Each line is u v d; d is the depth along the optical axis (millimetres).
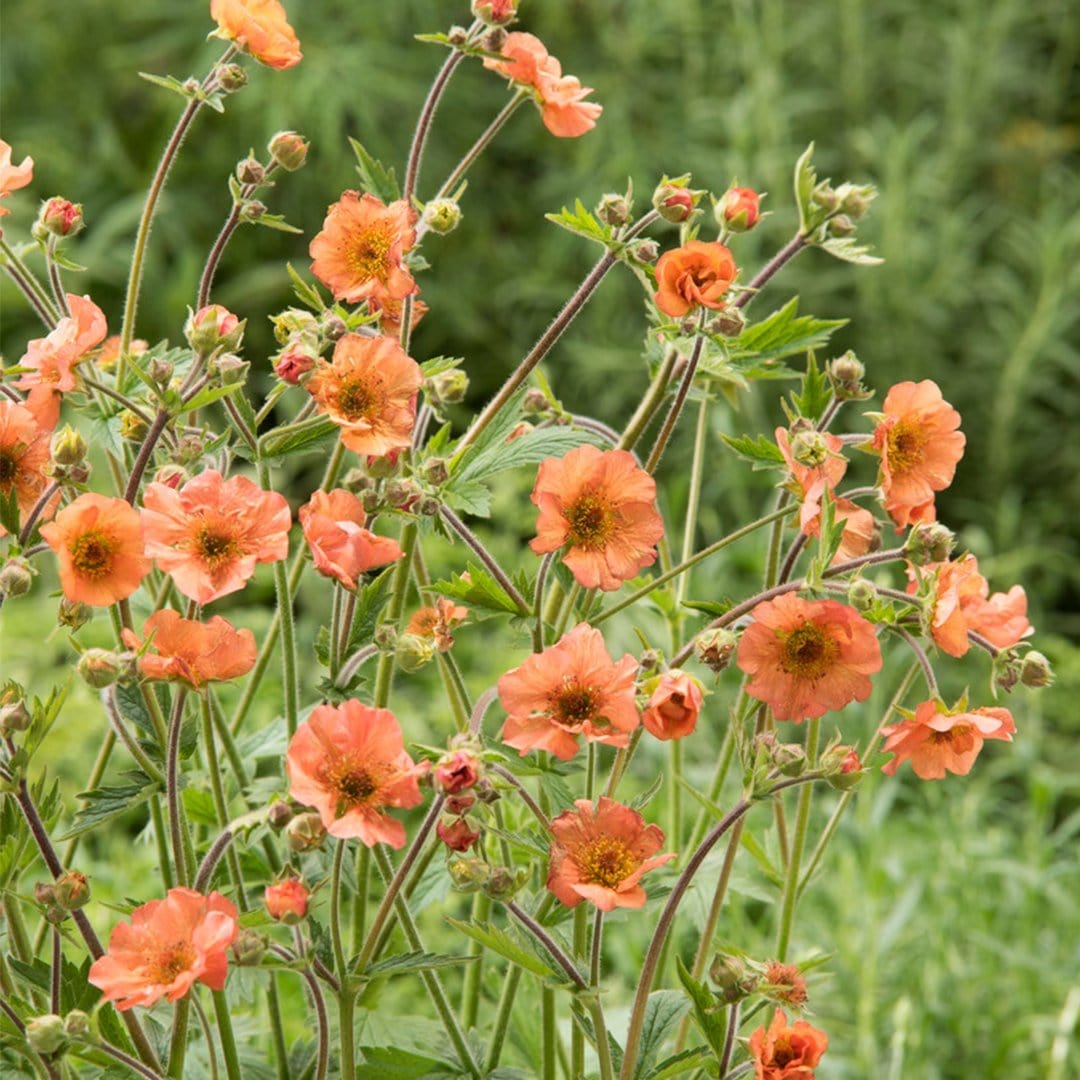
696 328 1472
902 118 3582
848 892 1972
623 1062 1452
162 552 1399
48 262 1496
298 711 1541
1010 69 3500
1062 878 2191
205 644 1413
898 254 3164
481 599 1476
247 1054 1554
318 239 1469
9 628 2512
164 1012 1521
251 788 1509
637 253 1486
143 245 1498
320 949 1469
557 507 1442
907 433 1479
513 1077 1516
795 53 3566
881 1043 1920
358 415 1439
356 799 1396
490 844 1555
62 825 1838
